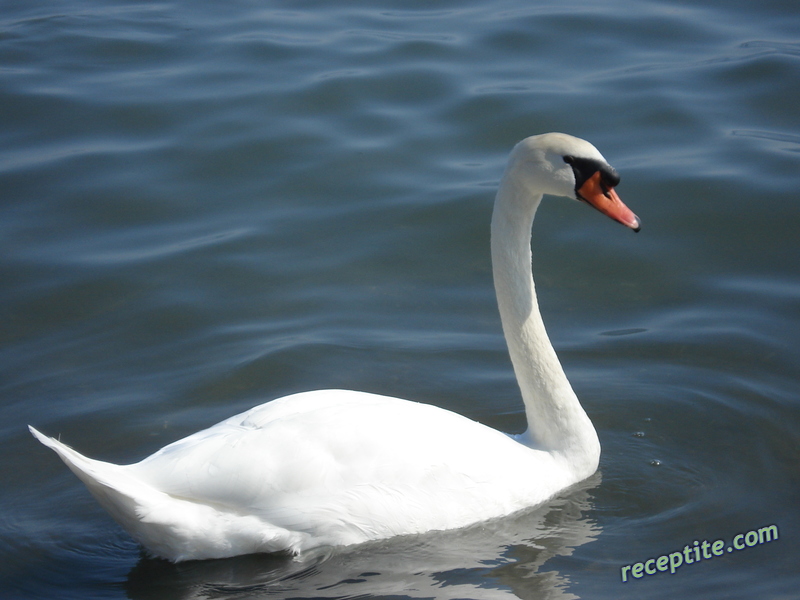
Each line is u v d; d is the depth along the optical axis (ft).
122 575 30.48
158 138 61.21
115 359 42.88
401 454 30.78
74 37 74.02
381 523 30.58
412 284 48.88
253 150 59.98
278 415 31.12
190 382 41.22
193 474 29.04
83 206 54.90
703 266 49.03
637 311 46.16
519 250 33.40
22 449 36.96
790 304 45.32
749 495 33.68
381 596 29.09
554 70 67.05
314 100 64.44
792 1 73.72
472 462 31.81
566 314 46.34
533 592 29.09
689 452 36.32
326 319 45.83
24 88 66.33
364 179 57.21
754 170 55.21
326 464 29.94
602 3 76.89
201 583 29.91
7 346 43.52
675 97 62.34
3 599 29.22
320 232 52.85
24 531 32.58
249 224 53.52
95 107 64.13
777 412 38.09
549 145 31.42
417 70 67.46
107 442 37.45
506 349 43.68
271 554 30.32
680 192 54.03
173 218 54.19
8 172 57.41
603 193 31.35
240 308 46.73
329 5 79.77
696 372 41.09
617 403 39.50
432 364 42.55
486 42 71.05
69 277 48.73
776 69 63.98
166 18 78.07
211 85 66.74
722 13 73.36
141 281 48.52
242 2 81.56
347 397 32.37
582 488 34.60
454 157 59.06
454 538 31.68
